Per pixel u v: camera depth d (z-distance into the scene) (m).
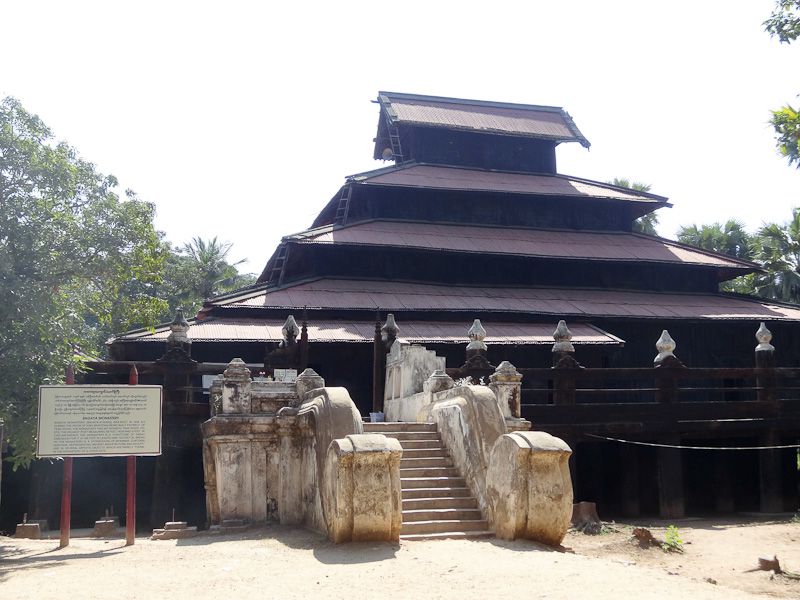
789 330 33.19
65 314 15.08
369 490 11.04
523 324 29.48
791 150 13.73
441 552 10.45
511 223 35.75
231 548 11.46
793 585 13.05
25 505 21.86
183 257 59.94
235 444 14.01
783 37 15.02
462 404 14.12
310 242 29.41
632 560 15.05
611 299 32.28
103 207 16.08
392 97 39.66
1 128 14.57
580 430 22.08
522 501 11.41
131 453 12.36
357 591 8.26
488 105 41.06
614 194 36.59
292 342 21.61
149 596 8.23
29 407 13.91
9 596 8.36
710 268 35.09
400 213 34.38
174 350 19.67
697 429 23.06
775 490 23.67
